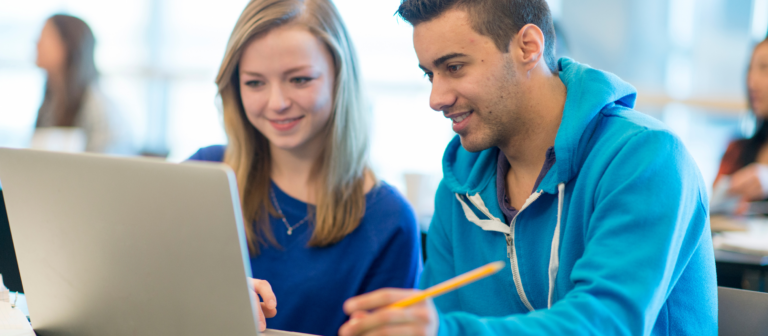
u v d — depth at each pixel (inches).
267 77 49.3
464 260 43.6
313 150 53.3
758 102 96.4
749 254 65.2
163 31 157.9
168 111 162.6
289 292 50.9
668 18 129.0
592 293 29.1
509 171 42.6
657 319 36.9
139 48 159.2
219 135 160.7
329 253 51.3
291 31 48.7
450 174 45.3
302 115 50.4
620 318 28.4
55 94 119.6
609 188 33.6
